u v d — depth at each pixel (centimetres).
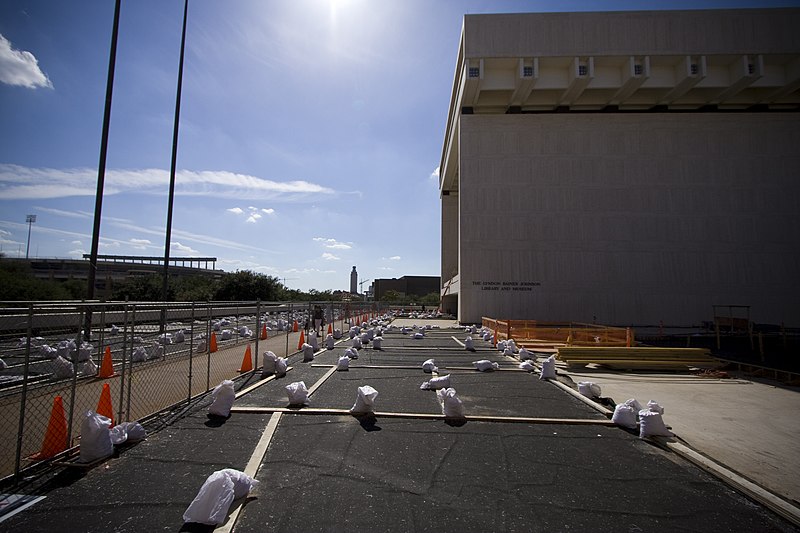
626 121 3409
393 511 370
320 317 1983
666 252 3284
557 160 3409
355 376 980
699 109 3475
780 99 3366
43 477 426
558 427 618
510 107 3541
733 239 3275
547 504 389
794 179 3309
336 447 521
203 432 564
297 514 362
